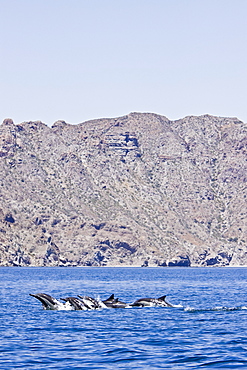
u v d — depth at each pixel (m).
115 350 56.25
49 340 61.97
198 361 50.94
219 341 61.09
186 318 80.88
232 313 87.75
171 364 49.88
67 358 52.56
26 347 57.94
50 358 52.56
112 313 86.88
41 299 94.00
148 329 69.88
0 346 58.47
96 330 69.06
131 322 76.38
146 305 96.50
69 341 61.34
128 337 63.91
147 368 48.38
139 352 55.19
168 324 74.44
